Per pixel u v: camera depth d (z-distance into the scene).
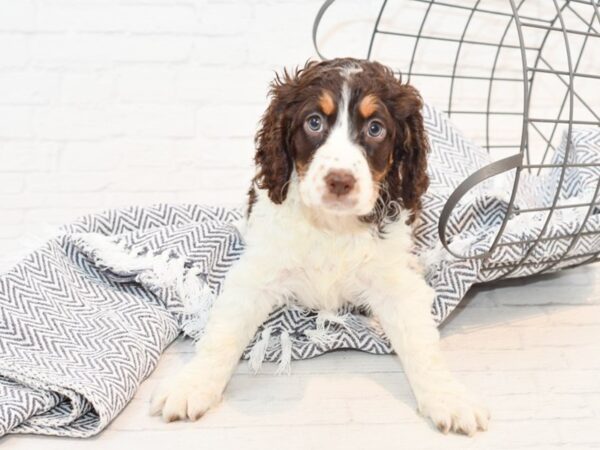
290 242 0.75
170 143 1.08
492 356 0.77
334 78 0.70
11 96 1.04
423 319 0.73
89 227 0.90
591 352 0.78
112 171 1.08
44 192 1.07
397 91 0.72
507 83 1.12
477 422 0.66
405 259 0.77
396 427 0.67
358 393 0.71
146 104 1.06
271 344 0.77
